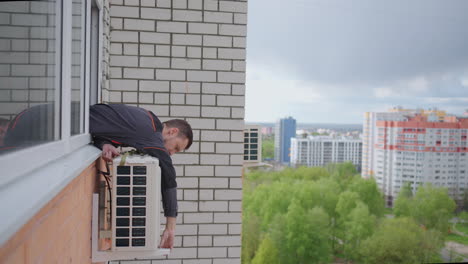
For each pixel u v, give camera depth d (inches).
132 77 117.4
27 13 35.0
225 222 122.1
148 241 58.2
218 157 121.4
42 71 39.3
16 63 32.6
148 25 118.0
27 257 26.8
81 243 49.6
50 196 27.5
